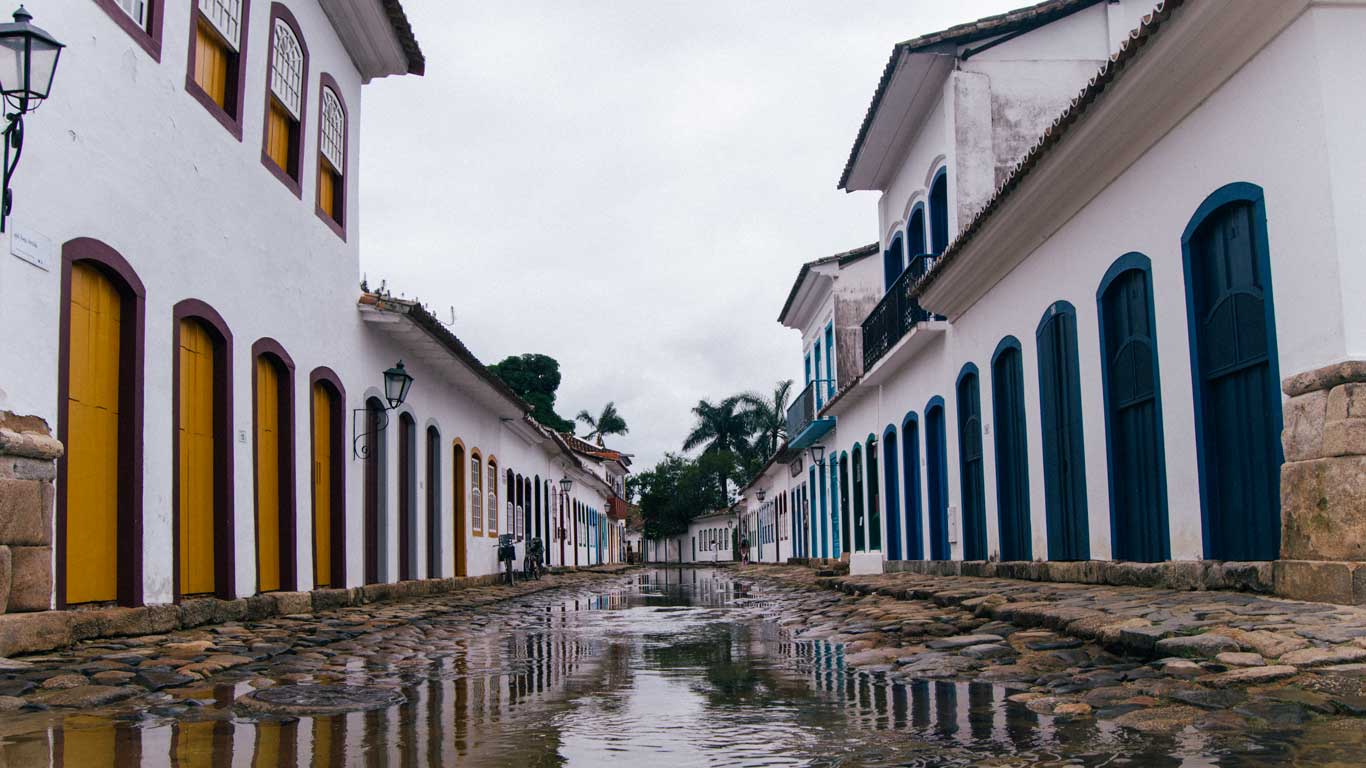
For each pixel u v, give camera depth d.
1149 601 7.18
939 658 6.47
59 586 7.02
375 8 13.47
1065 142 9.58
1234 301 7.80
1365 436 6.17
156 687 5.61
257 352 10.67
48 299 6.96
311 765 3.66
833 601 13.19
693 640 8.84
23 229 6.70
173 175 8.84
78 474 7.44
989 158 14.62
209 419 9.70
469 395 20.92
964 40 14.69
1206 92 7.96
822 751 3.83
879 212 20.31
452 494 19.39
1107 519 9.98
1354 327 6.46
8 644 6.11
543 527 31.91
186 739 4.16
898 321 17.52
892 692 5.31
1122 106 8.69
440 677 6.25
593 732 4.31
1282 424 7.03
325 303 12.88
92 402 7.66
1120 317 9.80
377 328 14.84
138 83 8.26
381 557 14.88
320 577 12.73
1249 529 7.61
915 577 15.12
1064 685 5.16
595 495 51.09
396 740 4.14
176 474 8.75
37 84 6.08
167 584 8.53
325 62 13.17
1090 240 10.31
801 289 27.97
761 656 7.37
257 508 10.59
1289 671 4.48
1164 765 3.38
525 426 25.98
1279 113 7.10
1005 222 11.65
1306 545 6.49
